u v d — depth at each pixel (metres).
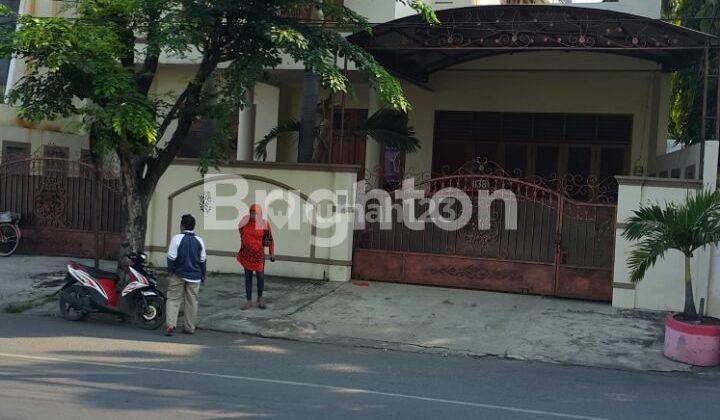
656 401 7.87
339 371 8.77
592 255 13.07
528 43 13.66
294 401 7.16
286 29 11.22
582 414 7.16
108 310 11.12
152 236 15.32
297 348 10.23
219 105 11.62
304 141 15.52
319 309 12.35
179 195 15.20
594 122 18.30
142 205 11.93
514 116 18.92
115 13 11.20
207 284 13.91
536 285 13.34
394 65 16.25
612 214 12.96
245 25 11.76
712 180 12.09
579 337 10.95
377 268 14.31
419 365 9.41
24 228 16.38
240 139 18.86
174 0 11.25
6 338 9.80
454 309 12.41
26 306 12.20
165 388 7.47
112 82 10.23
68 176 16.23
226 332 11.14
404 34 14.12
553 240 13.30
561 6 13.04
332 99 14.76
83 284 11.12
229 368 8.62
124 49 11.02
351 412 6.84
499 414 7.01
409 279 14.10
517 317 11.96
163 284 13.85
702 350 9.77
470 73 18.88
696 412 7.42
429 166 19.17
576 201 13.16
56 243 16.23
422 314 12.12
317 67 11.35
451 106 19.06
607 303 12.91
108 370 8.20
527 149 18.84
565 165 18.56
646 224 10.04
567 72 18.16
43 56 10.46
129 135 11.30
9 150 19.12
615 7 17.38
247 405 6.93
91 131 10.90
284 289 13.59
